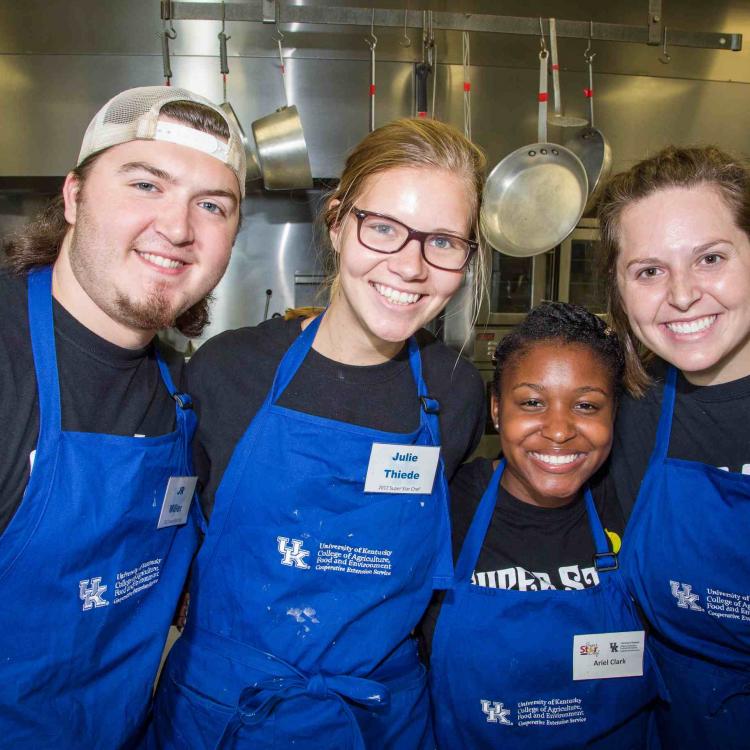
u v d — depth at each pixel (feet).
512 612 3.34
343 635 3.20
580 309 3.56
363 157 3.01
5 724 2.68
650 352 3.88
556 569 3.46
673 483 3.36
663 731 3.57
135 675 3.09
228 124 2.95
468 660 3.34
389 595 3.25
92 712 2.91
